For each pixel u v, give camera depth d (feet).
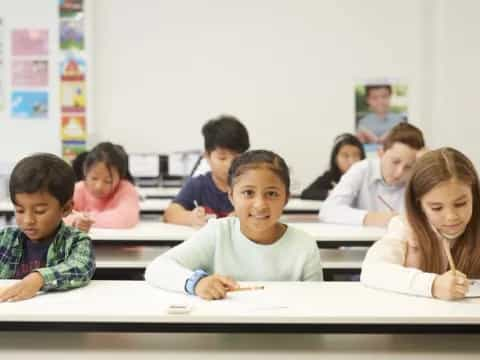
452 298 4.09
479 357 3.77
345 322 3.63
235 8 16.17
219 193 8.20
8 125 16.17
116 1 16.08
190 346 3.92
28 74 16.06
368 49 16.25
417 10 16.16
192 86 16.29
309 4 16.17
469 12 15.58
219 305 3.90
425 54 16.17
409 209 4.81
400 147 8.29
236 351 3.84
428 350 3.89
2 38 16.02
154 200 11.87
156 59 16.22
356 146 11.96
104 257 7.11
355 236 7.07
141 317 3.62
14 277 4.87
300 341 4.03
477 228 4.68
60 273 4.32
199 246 4.92
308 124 16.26
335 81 16.26
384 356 3.78
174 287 4.29
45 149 16.16
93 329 3.65
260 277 4.94
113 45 16.19
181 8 16.15
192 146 16.24
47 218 4.70
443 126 15.84
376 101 16.31
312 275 4.96
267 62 16.28
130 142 16.28
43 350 3.83
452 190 4.43
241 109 16.26
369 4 16.16
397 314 3.70
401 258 4.81
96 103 16.28
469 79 15.72
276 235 5.01
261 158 4.76
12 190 4.66
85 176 8.52
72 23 15.94
